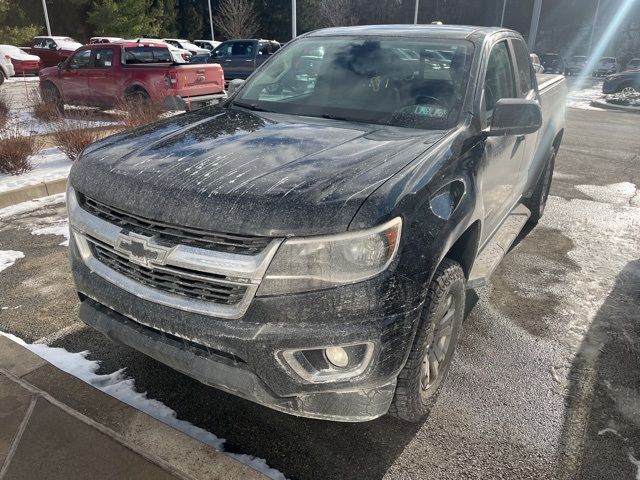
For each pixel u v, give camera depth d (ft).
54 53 87.61
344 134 8.98
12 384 8.68
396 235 6.59
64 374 8.98
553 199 21.25
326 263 6.34
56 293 12.57
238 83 12.63
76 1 128.88
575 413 8.93
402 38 11.56
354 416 6.96
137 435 7.73
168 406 8.84
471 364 10.21
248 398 6.86
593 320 11.94
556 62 132.26
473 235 9.32
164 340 7.29
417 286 6.82
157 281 7.17
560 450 8.13
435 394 8.65
